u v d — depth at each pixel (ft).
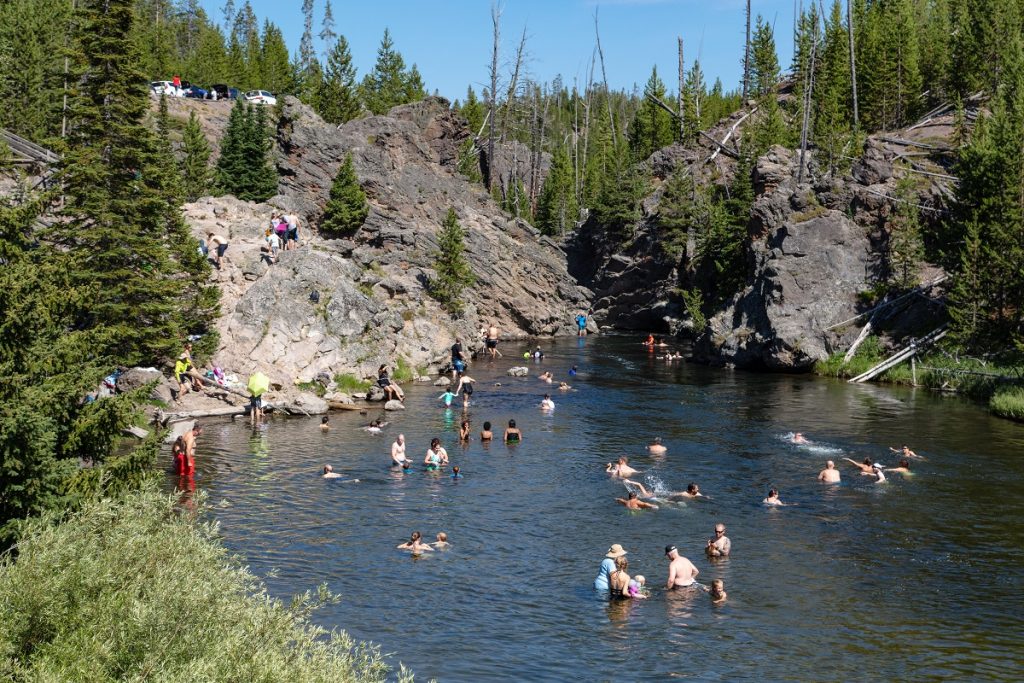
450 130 385.29
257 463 126.41
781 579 84.02
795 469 126.41
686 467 127.65
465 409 175.42
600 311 417.69
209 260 197.98
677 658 67.21
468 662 66.33
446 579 83.30
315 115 313.53
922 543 94.17
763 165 317.83
